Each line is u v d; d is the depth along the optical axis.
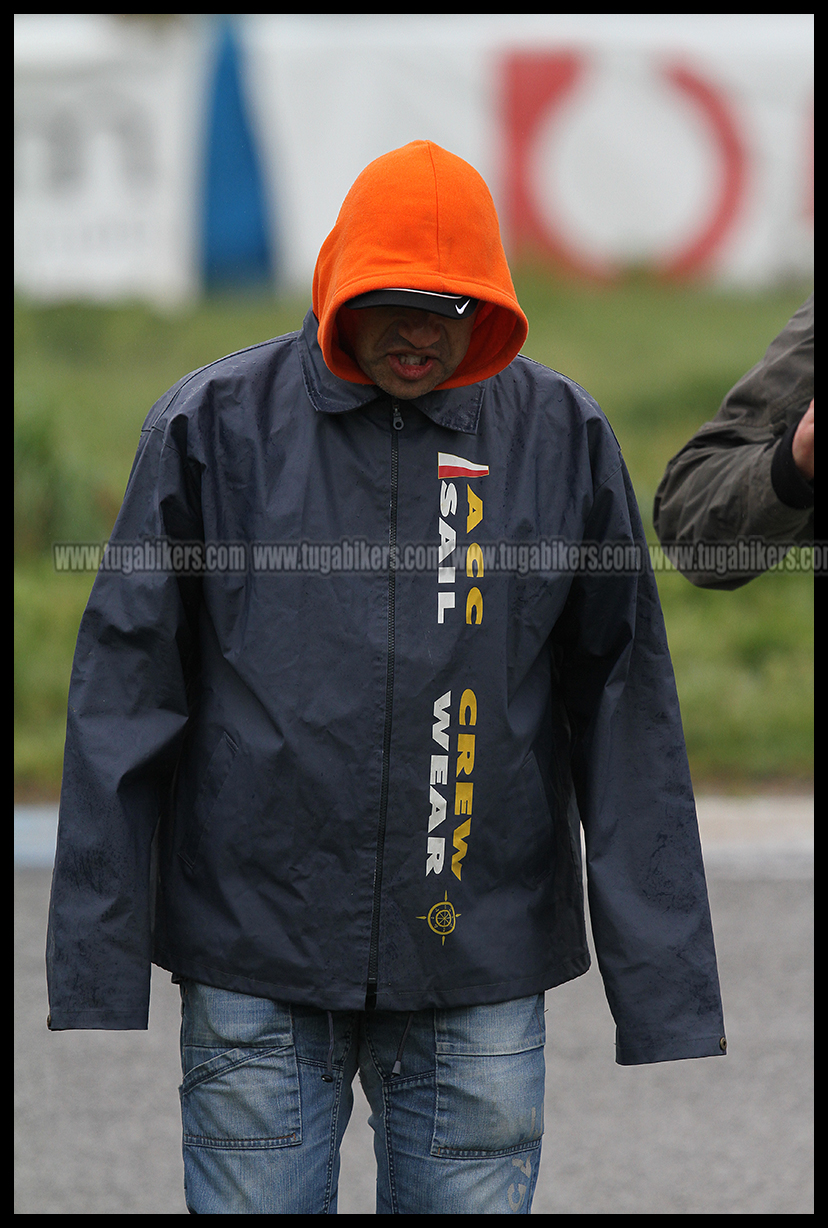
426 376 6.76
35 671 22.48
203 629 7.11
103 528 26.03
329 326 6.59
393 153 6.91
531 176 34.81
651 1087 12.66
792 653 23.55
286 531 6.83
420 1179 7.12
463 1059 7.03
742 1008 13.88
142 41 34.25
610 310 34.56
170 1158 11.40
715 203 34.78
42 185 34.28
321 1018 7.02
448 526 6.92
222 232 34.88
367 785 6.80
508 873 7.13
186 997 7.18
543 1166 11.30
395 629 6.82
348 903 6.84
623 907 7.27
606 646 7.42
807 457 7.42
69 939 6.87
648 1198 10.77
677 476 8.59
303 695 6.79
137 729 6.95
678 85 34.41
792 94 34.34
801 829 18.34
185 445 6.84
